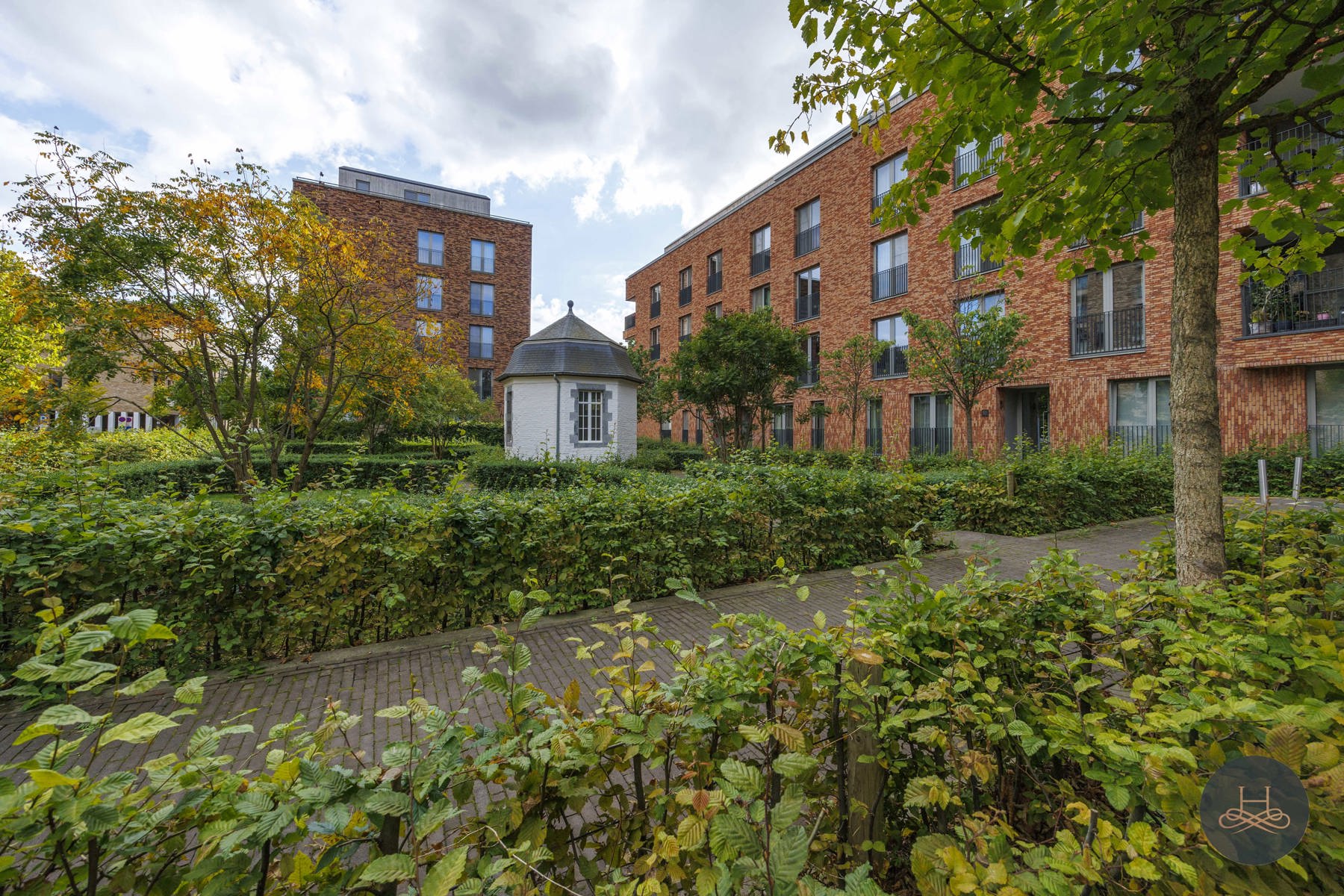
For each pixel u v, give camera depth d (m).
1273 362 11.80
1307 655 1.47
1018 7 2.16
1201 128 2.59
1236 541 3.10
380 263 10.91
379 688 3.95
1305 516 3.26
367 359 11.06
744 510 6.36
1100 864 0.99
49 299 8.00
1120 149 2.45
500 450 21.25
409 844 1.08
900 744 1.81
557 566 5.32
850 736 1.60
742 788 1.09
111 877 0.96
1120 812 1.69
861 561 7.07
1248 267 3.69
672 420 31.41
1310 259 3.48
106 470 4.23
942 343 13.53
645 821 1.36
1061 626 2.05
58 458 5.62
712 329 17.22
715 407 17.67
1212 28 2.08
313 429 10.36
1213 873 1.00
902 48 2.65
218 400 10.61
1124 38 2.21
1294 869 0.97
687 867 1.21
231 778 1.05
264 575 4.20
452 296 29.94
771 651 1.64
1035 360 14.95
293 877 1.02
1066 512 9.15
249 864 1.05
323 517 4.55
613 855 1.32
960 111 2.97
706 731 1.47
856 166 19.91
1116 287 13.91
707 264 28.03
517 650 1.36
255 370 9.52
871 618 1.90
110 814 0.88
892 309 18.72
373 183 38.34
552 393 19.19
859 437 19.94
